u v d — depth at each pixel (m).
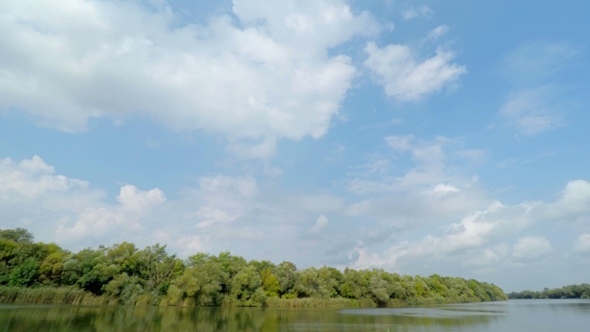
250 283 119.69
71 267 102.88
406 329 65.69
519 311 126.50
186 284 107.12
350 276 149.12
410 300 162.62
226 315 84.50
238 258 137.50
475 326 72.25
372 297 147.88
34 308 77.75
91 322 59.72
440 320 83.88
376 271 165.75
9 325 51.72
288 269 134.12
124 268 113.00
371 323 74.50
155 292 110.25
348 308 132.75
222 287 117.06
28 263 99.31
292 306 122.56
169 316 76.62
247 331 58.72
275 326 66.56
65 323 56.69
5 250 99.94
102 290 108.00
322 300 129.38
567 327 72.31
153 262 121.06
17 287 92.31
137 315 75.38
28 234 117.12
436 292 196.12
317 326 67.81
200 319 73.31
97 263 108.00
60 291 97.12
